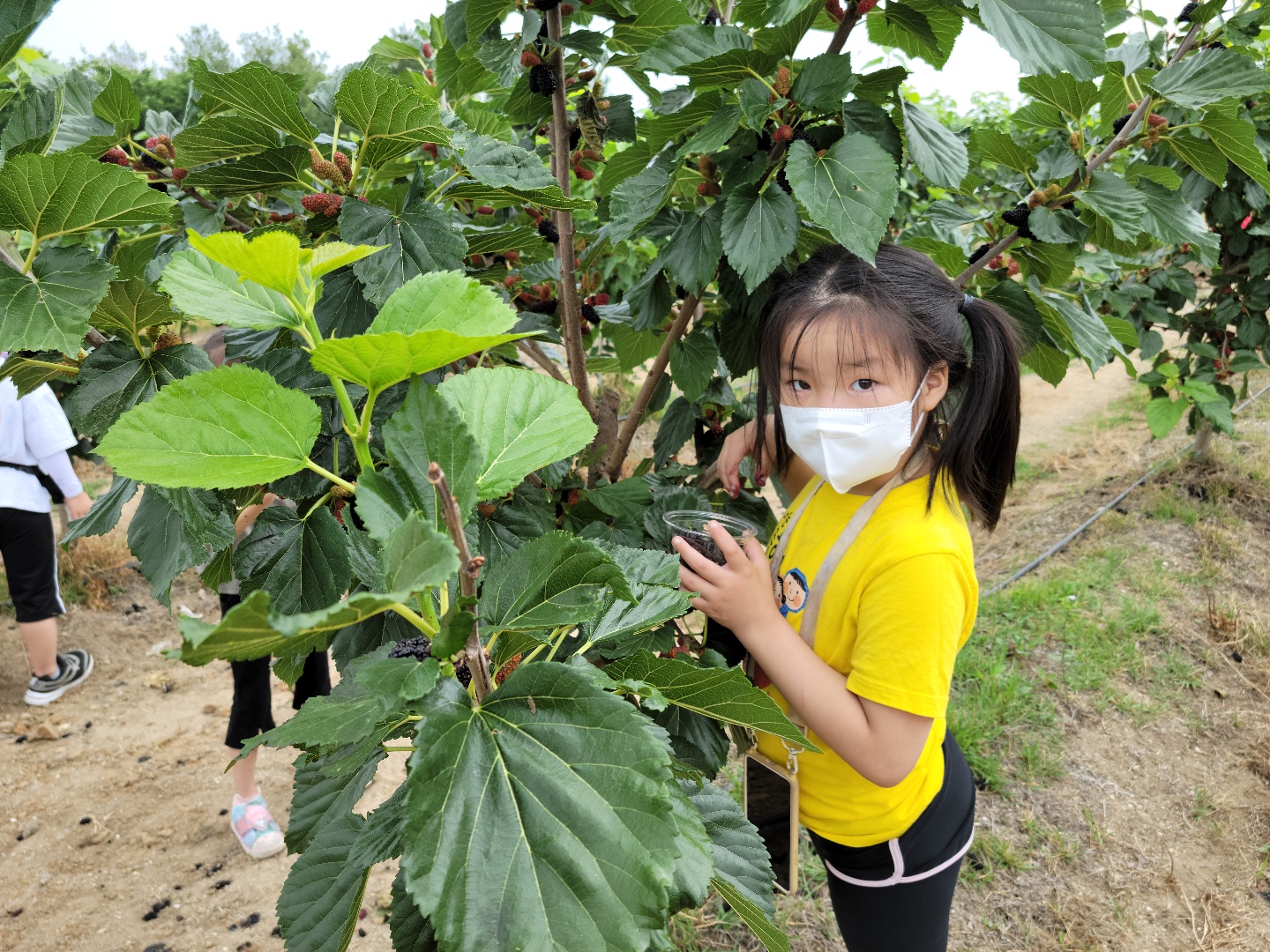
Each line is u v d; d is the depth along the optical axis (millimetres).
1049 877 2725
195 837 3045
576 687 671
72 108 1463
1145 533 4723
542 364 2117
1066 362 1961
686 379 1999
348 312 1283
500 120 2027
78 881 2842
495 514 1523
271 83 1154
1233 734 3314
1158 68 2555
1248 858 2787
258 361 1120
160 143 1533
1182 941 2518
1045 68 1215
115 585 4887
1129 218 1801
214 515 1040
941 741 1620
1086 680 3545
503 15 1841
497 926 583
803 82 1394
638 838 607
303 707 713
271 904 2738
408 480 636
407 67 2357
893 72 1448
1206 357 5059
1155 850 2824
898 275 1387
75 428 1088
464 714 665
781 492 2107
